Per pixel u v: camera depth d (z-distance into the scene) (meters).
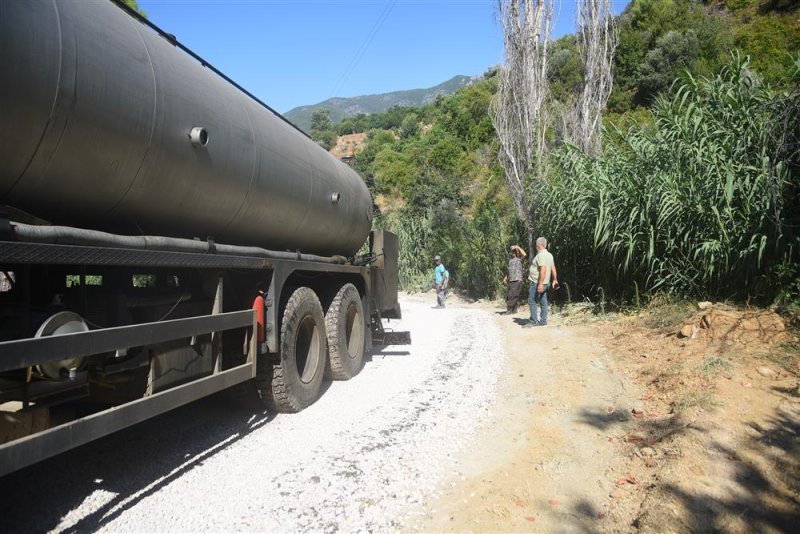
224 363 4.78
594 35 14.84
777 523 2.95
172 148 3.80
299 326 5.47
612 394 5.42
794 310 5.92
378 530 3.01
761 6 37.19
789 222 6.39
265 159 5.07
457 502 3.36
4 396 2.79
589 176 10.40
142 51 3.68
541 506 3.31
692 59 32.50
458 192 35.97
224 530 2.98
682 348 6.09
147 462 3.96
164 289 4.18
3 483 3.54
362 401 5.69
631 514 3.18
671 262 8.42
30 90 2.76
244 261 4.53
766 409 4.15
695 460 3.59
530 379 6.36
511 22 14.96
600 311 10.02
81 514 3.14
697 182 7.88
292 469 3.83
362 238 8.18
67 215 3.37
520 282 12.77
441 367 7.28
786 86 7.00
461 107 51.28
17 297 3.31
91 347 2.89
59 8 3.02
